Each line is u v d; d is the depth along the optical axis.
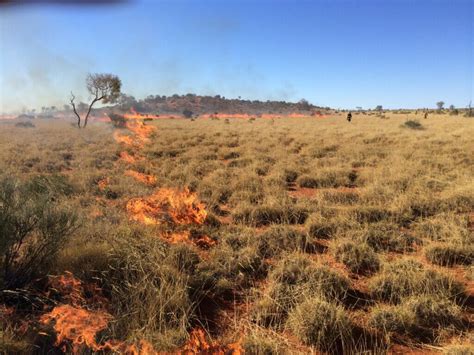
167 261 5.50
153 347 3.69
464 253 6.19
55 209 5.18
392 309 4.53
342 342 3.94
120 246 5.71
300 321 4.19
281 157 16.66
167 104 144.00
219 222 7.88
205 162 15.38
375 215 8.12
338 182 12.05
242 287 5.34
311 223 7.42
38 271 4.98
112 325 3.86
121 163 15.69
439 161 14.20
